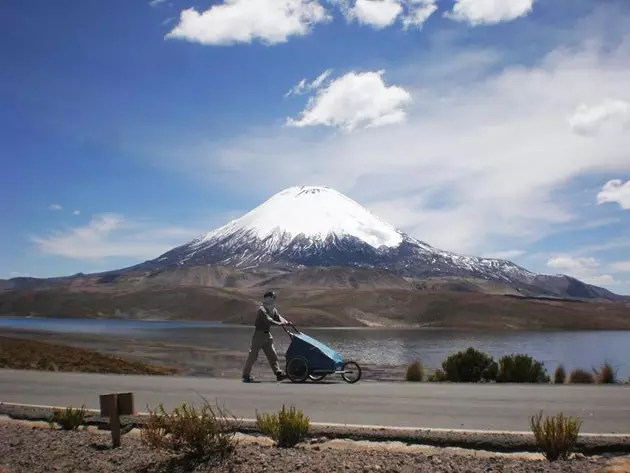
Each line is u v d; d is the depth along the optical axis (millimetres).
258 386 17125
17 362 29922
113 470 8031
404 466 8047
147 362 53219
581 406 13125
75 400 14602
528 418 11656
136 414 12062
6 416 12750
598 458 8672
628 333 157125
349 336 120938
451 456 8742
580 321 193750
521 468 7926
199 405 13430
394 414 12141
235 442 9148
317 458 8422
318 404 13492
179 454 8672
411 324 189125
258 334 18859
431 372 35438
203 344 83812
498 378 24969
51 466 8203
